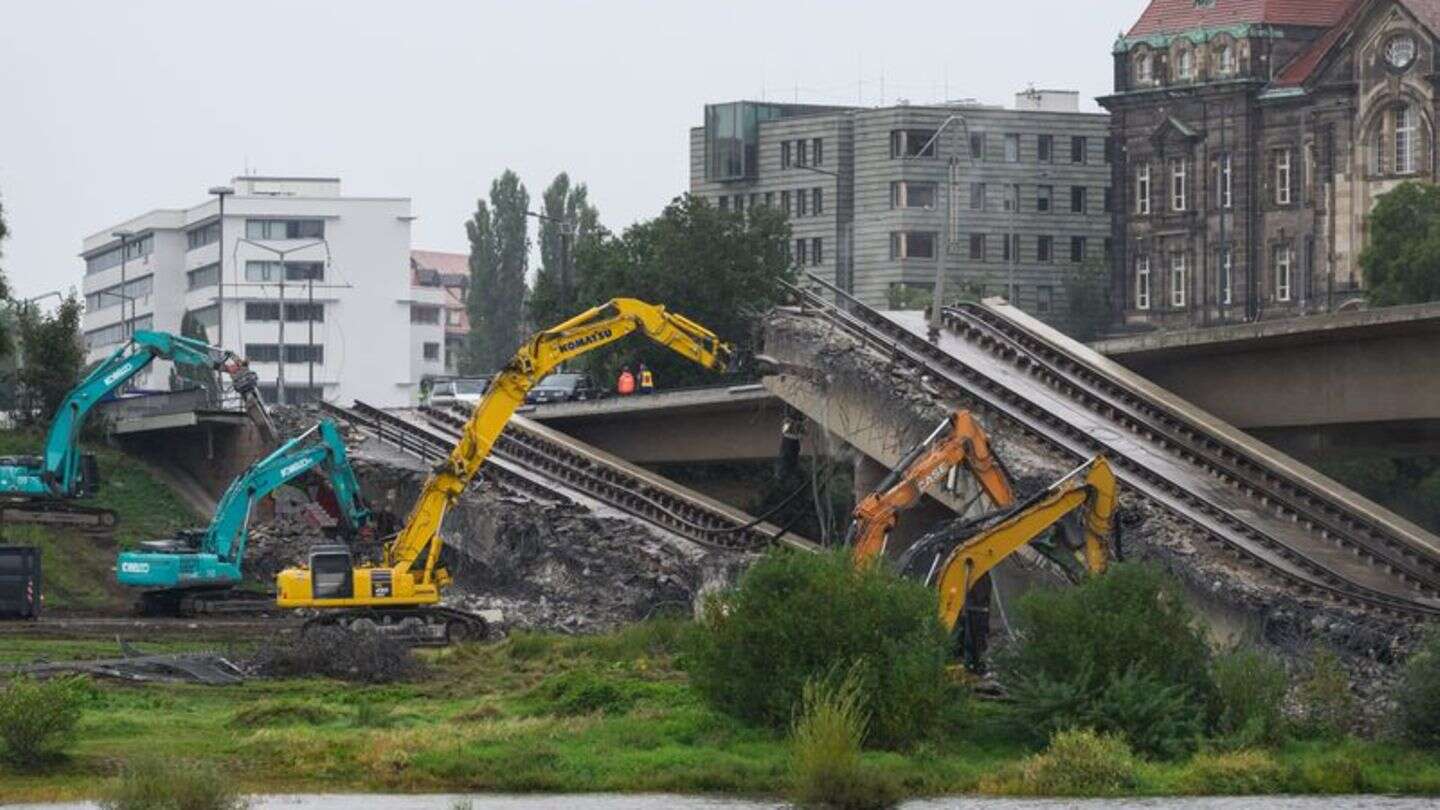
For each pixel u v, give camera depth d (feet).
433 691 387.14
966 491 463.42
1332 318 499.51
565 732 346.95
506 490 560.61
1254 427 531.91
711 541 552.41
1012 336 576.61
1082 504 388.78
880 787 313.32
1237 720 350.02
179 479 652.48
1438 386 488.02
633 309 474.08
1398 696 355.97
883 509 393.09
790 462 548.31
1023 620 358.64
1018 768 329.11
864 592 349.41
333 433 515.09
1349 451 544.62
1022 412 515.91
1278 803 318.24
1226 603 423.23
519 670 411.75
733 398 602.44
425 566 455.22
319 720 353.51
